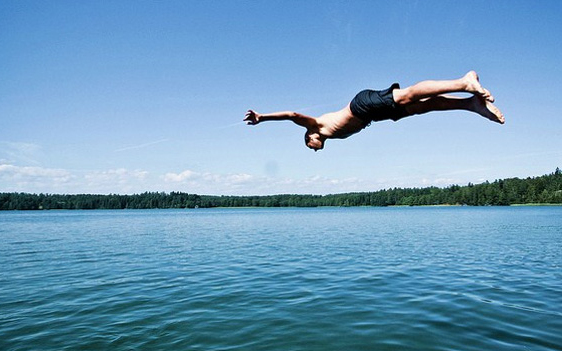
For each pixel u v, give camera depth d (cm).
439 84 476
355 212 12462
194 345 868
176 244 2961
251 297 1255
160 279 1559
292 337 907
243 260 2038
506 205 15488
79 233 4303
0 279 1589
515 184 14612
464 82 460
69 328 980
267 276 1589
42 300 1248
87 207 19800
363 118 546
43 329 974
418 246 2631
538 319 1006
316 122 586
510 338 881
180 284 1460
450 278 1514
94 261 2070
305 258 2081
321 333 930
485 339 879
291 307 1139
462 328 948
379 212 12044
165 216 10919
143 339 905
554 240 2980
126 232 4422
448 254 2205
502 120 451
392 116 532
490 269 1711
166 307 1152
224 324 1000
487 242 2866
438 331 930
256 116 560
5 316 1082
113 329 970
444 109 507
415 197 18388
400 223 5722
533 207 13325
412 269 1714
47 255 2342
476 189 15400
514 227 4525
